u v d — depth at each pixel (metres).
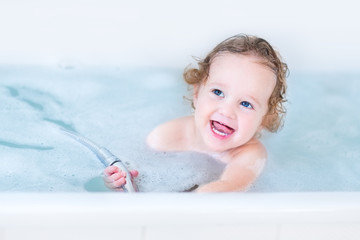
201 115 1.26
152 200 0.80
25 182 1.10
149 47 1.50
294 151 1.32
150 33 1.49
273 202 0.81
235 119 1.23
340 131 1.42
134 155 1.24
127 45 1.50
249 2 1.48
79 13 1.46
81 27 1.47
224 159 1.22
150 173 1.17
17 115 1.34
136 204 0.79
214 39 1.49
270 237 0.84
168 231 0.81
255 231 0.83
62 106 1.40
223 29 1.49
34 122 1.33
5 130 1.29
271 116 1.32
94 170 1.15
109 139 1.31
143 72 1.52
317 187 1.17
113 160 1.14
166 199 0.80
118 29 1.48
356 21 1.54
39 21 1.45
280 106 1.34
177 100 1.46
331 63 1.57
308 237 0.85
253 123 1.24
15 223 0.76
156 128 1.32
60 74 1.49
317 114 1.47
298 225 0.84
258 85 1.24
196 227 0.81
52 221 0.76
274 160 1.27
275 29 1.51
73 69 1.50
